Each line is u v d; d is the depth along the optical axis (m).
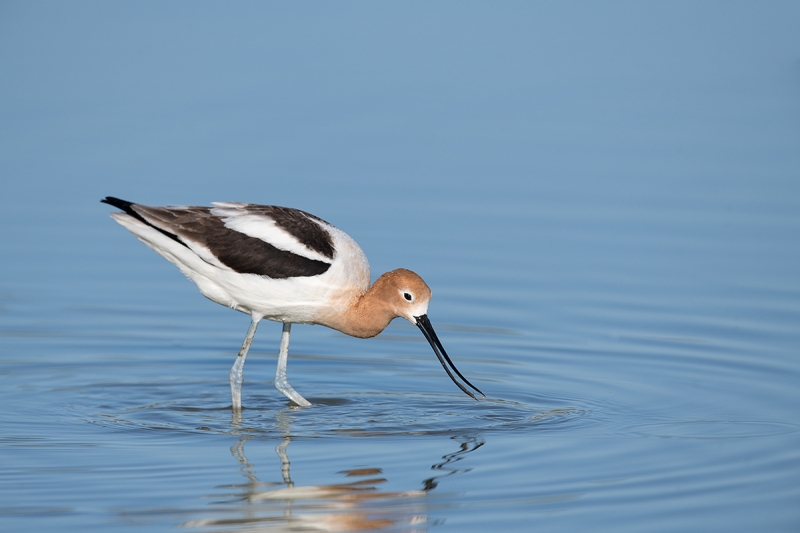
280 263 13.26
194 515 10.20
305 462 11.68
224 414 13.55
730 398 13.98
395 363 15.95
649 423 13.05
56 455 11.75
